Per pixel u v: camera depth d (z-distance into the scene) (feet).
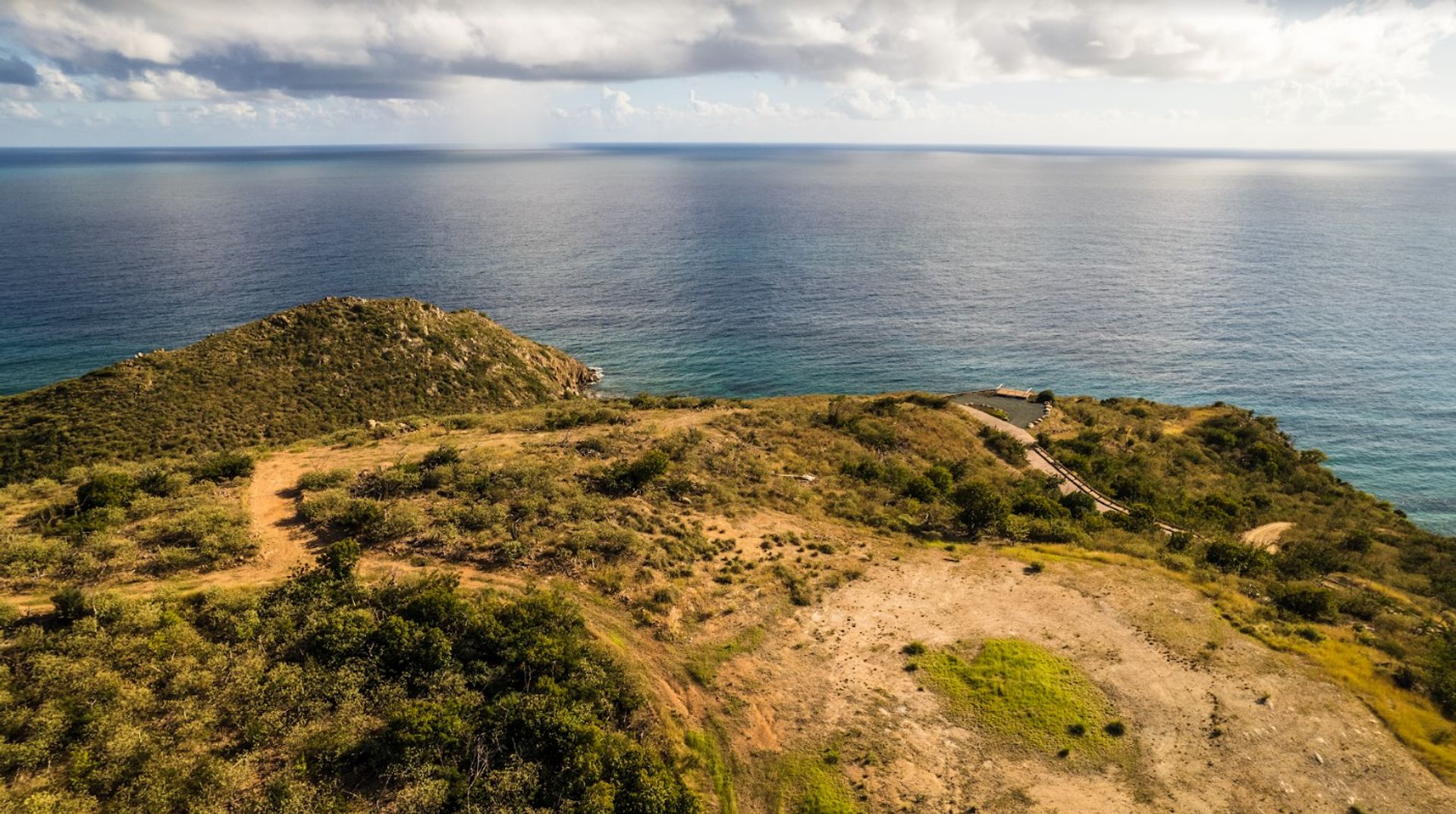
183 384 223.51
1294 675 90.17
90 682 67.62
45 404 204.23
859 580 113.39
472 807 62.80
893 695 87.25
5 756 59.41
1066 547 127.34
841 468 164.55
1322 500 212.02
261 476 128.47
